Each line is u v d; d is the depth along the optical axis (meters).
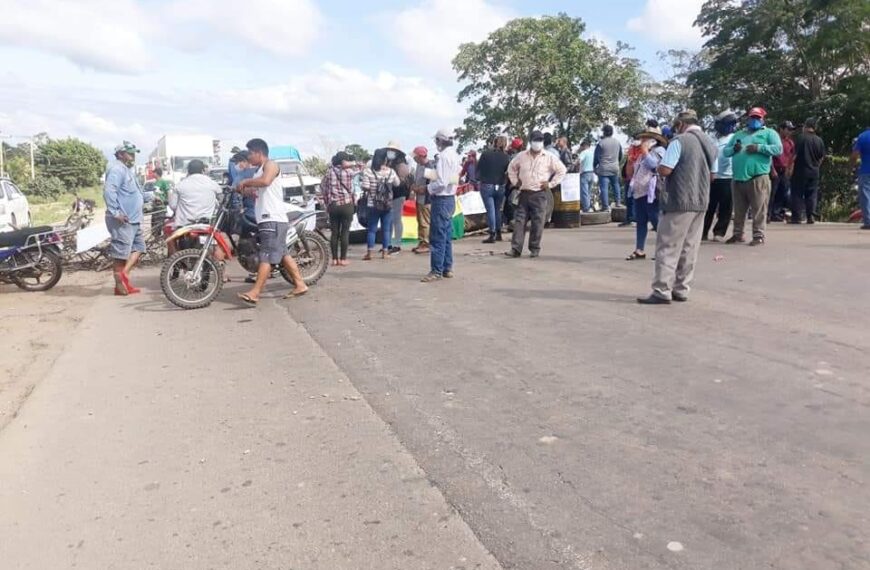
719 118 11.22
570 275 9.45
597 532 3.31
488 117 30.73
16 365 6.81
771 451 3.99
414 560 3.21
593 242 12.55
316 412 5.02
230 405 5.27
